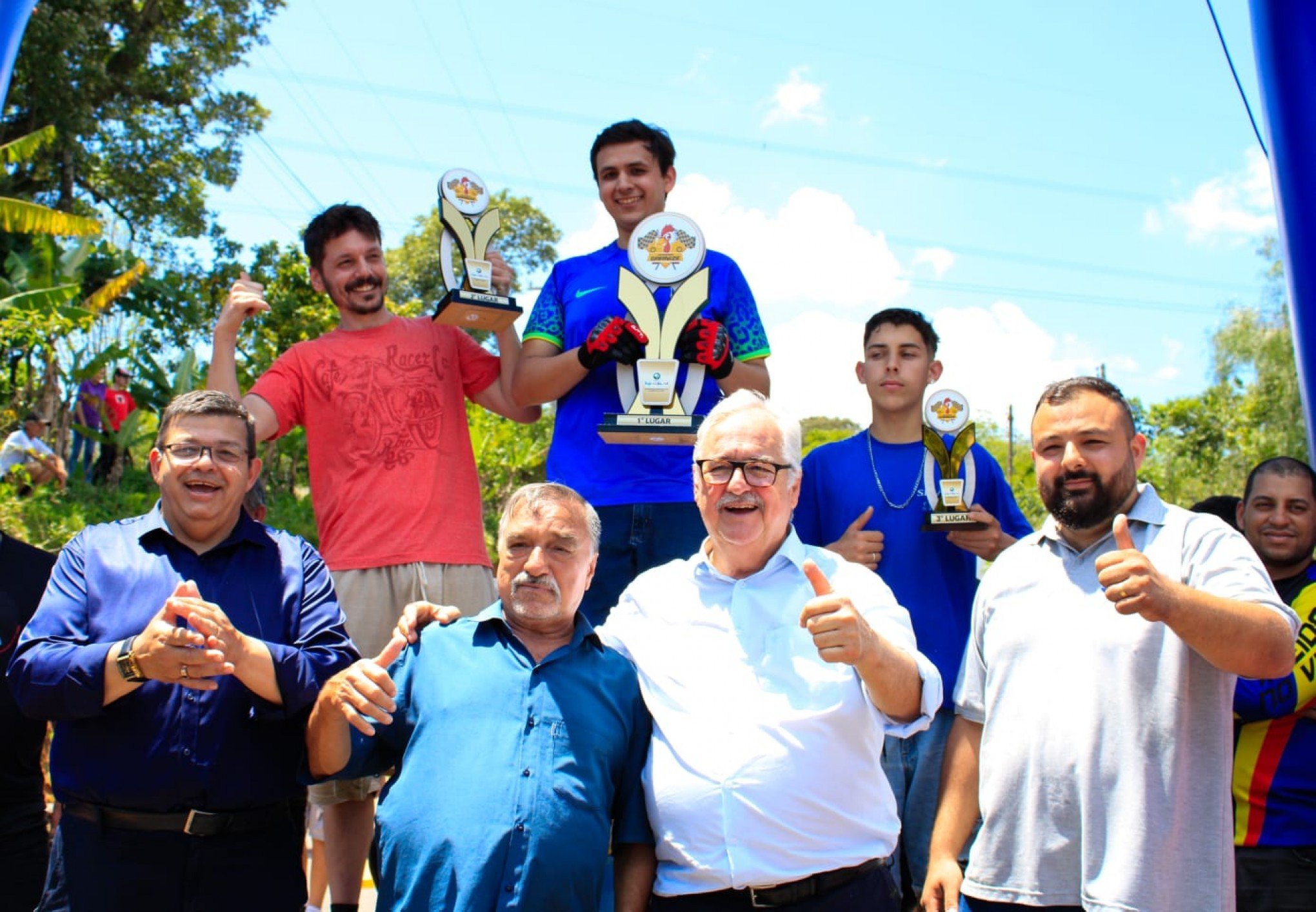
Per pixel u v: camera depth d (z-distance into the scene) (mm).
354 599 3869
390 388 4059
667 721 2830
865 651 2506
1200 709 2629
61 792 2842
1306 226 4059
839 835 2715
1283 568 3654
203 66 22828
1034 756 2740
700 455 2955
